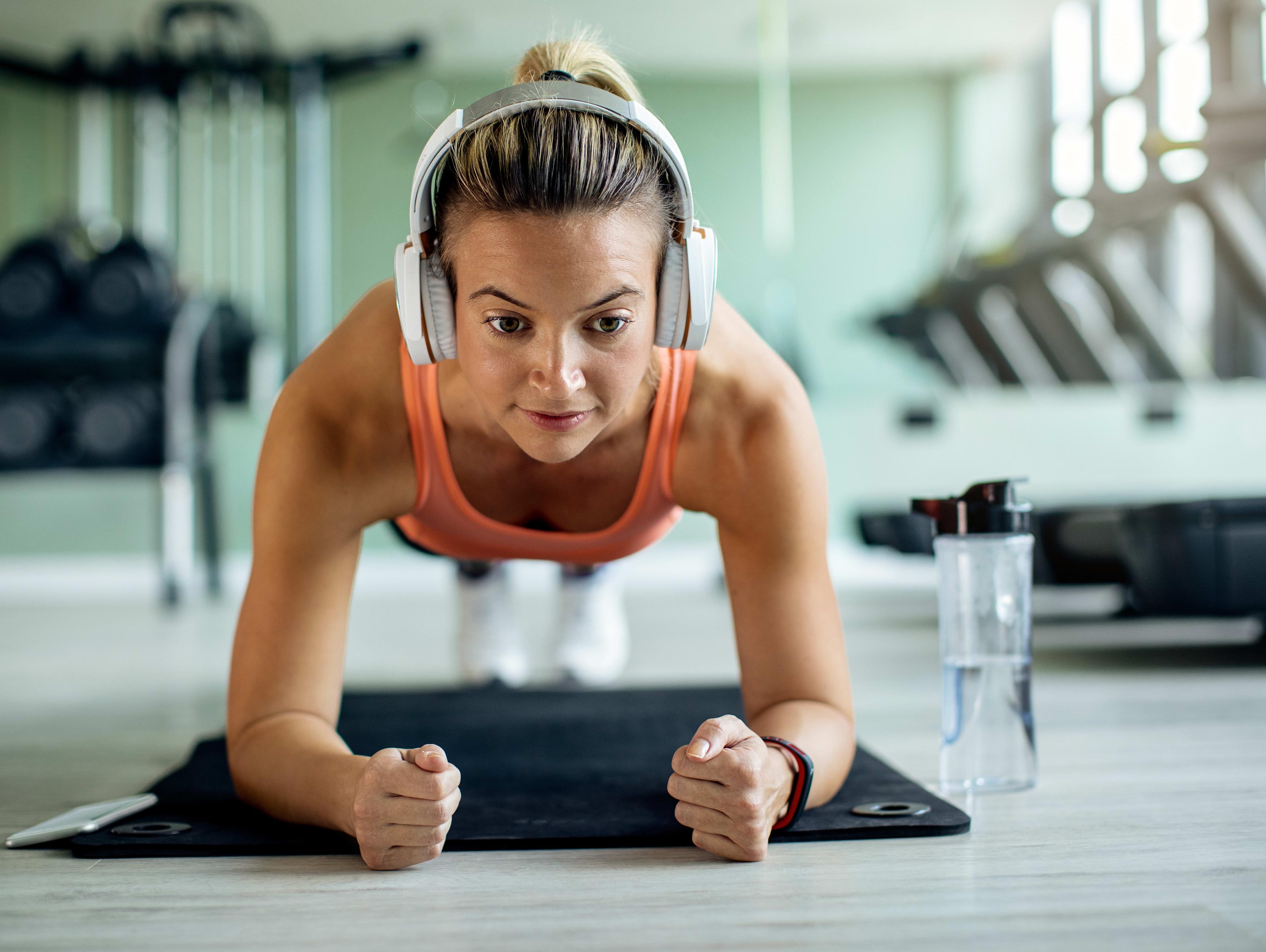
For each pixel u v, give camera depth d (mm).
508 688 2078
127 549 5695
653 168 922
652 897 900
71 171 5672
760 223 5086
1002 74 4879
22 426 4574
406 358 1147
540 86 898
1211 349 4879
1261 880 932
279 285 5508
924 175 5020
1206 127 3516
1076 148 4605
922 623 3334
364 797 956
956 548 1288
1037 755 1473
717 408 1162
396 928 834
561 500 1233
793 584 1170
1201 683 2090
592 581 2293
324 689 1167
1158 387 4746
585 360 908
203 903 897
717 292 1074
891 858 1000
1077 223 4547
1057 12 4711
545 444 936
